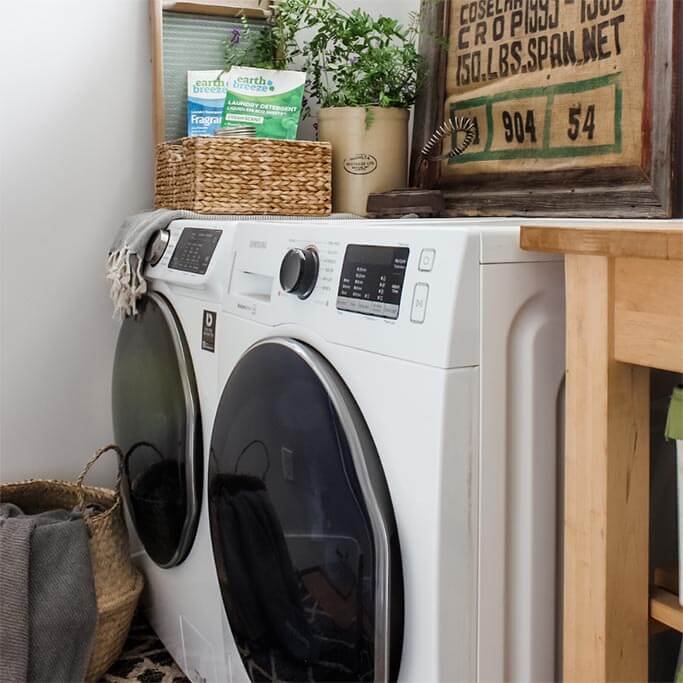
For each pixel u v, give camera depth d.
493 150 1.98
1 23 2.10
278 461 1.29
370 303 1.15
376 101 2.16
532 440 1.12
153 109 2.25
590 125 1.72
